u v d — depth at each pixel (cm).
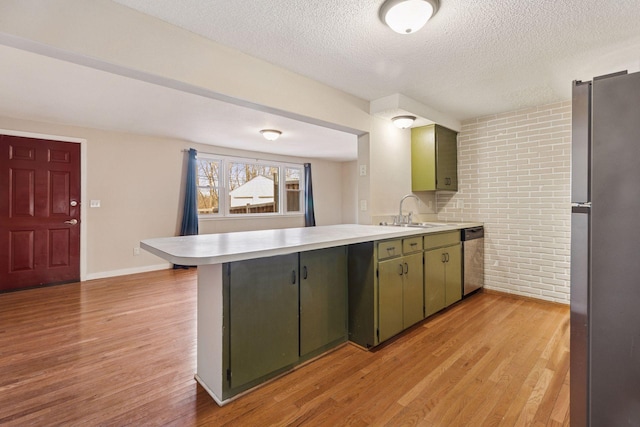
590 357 113
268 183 690
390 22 172
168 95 310
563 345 232
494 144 365
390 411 161
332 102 282
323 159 775
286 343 196
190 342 242
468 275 344
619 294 106
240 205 637
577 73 255
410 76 261
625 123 104
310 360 213
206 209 584
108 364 208
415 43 208
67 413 159
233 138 516
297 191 745
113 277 455
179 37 189
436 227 294
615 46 212
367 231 257
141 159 489
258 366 181
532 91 294
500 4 167
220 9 172
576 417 119
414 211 378
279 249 172
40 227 404
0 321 284
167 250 163
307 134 489
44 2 146
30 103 332
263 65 231
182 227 525
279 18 180
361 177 329
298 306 203
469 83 275
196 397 173
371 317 228
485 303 331
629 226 104
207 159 581
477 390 178
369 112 320
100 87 287
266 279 184
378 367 204
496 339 244
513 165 351
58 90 294
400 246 252
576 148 117
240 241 198
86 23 157
